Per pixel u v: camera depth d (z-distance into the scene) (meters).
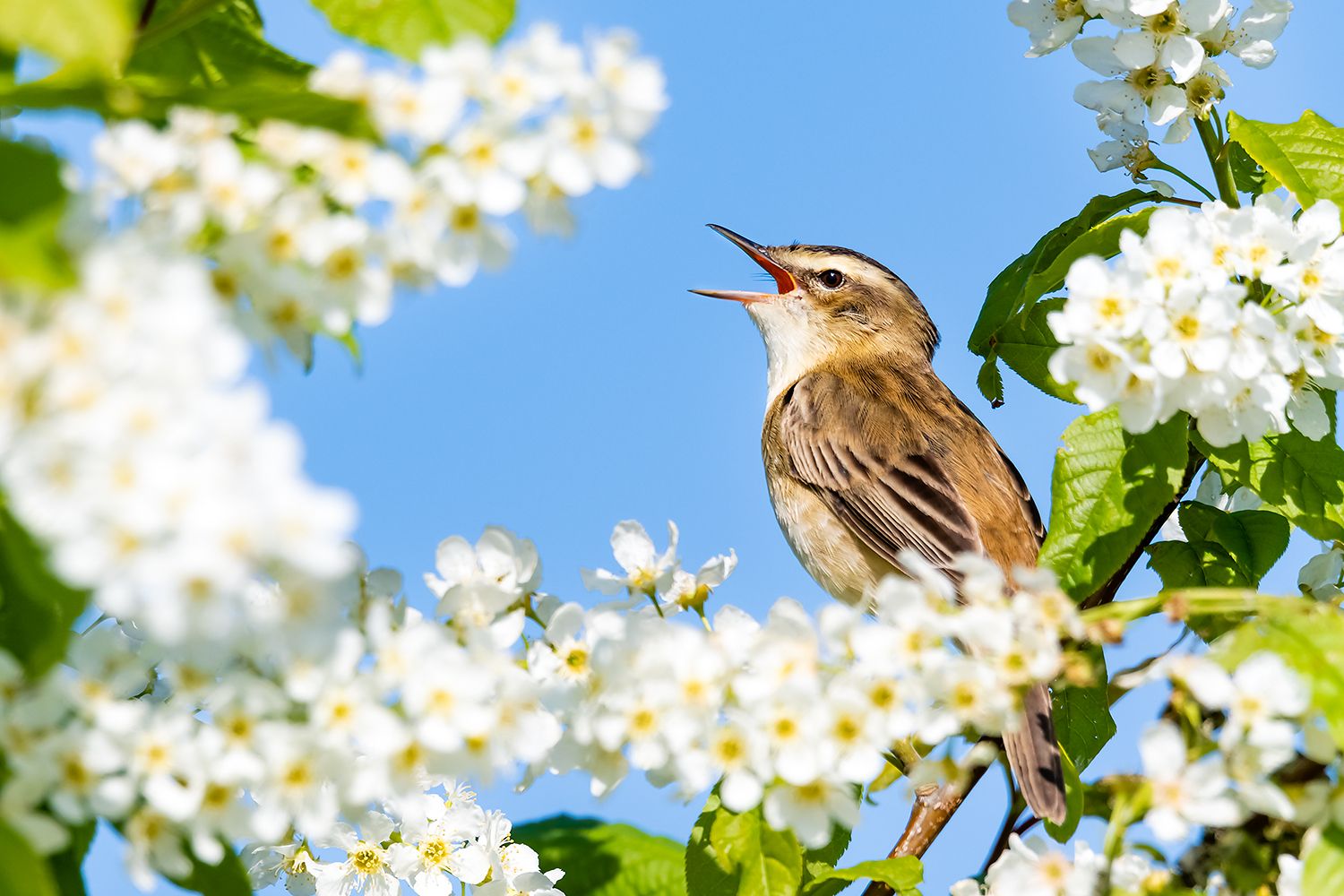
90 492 3.86
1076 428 8.98
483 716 5.16
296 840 7.80
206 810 5.16
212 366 4.04
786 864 7.45
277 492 3.93
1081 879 6.16
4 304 4.03
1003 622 5.63
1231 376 7.35
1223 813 5.49
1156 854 6.32
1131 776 6.02
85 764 4.80
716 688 5.88
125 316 4.01
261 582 5.20
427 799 7.75
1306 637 5.82
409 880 7.68
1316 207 8.02
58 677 4.81
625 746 6.10
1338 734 5.50
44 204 4.21
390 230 5.14
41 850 4.61
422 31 6.01
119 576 3.94
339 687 5.13
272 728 5.10
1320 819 5.71
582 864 9.40
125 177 4.83
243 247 4.85
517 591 6.28
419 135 5.03
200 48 6.72
